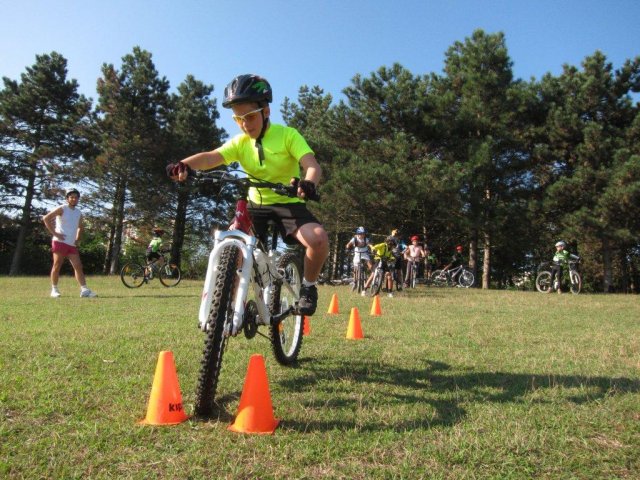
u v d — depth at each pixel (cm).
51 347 439
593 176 2244
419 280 2416
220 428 264
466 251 2988
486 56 2438
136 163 2847
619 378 382
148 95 2927
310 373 388
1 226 3014
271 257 356
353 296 1283
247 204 354
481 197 2384
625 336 604
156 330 550
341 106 2727
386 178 2267
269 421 264
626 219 2241
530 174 2655
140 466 219
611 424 279
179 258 3197
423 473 217
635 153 2306
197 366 392
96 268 3431
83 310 748
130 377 351
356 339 552
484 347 515
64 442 240
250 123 339
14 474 208
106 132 2875
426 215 2550
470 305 1011
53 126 2944
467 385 362
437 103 2475
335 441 249
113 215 2959
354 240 1509
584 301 1219
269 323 351
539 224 2577
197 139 3111
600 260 3072
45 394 307
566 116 2364
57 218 988
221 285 283
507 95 2395
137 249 3597
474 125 2450
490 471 222
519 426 273
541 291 1967
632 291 3250
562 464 230
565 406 312
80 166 2866
